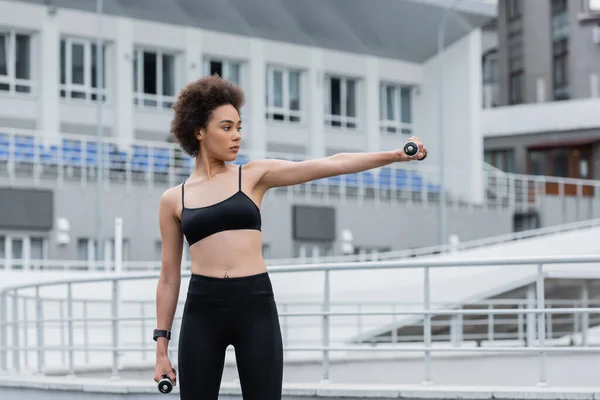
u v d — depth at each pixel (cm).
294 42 4862
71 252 3816
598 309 1002
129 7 4334
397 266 1089
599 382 1975
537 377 1961
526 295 2673
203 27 4569
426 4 4841
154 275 1296
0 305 1559
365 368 2006
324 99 5056
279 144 4850
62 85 4266
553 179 5231
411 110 5300
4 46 4144
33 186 3753
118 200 3922
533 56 7400
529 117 6738
